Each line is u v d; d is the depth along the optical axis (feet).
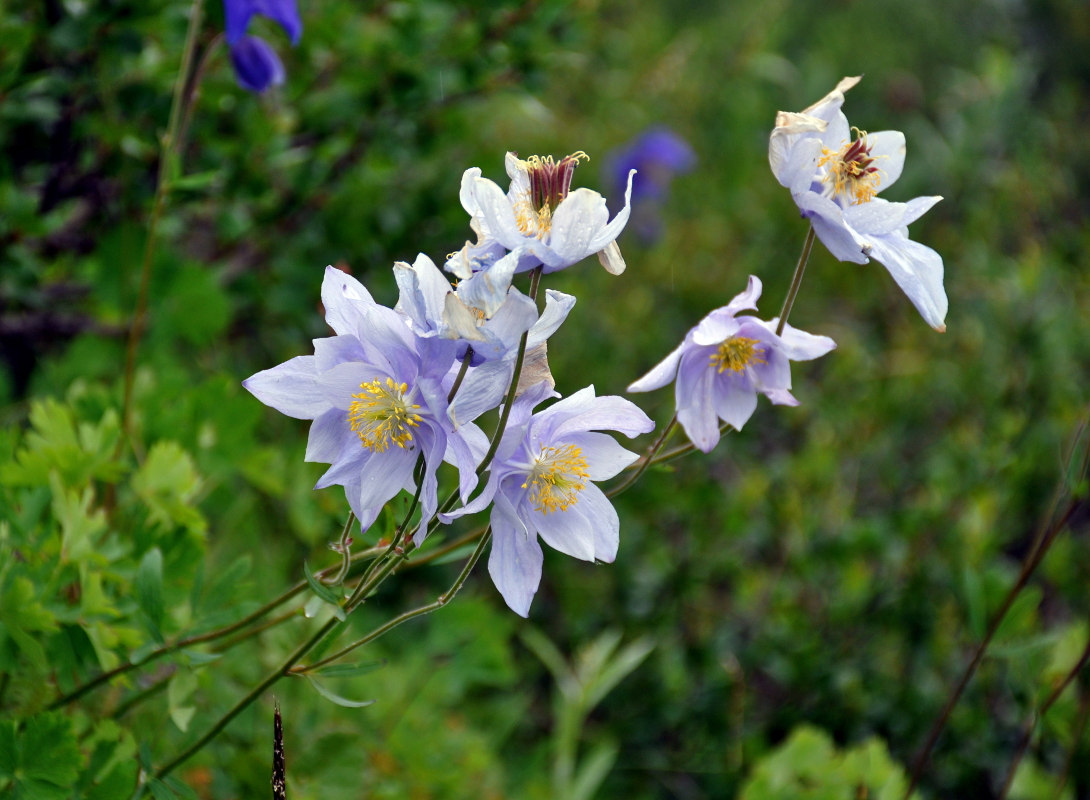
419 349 1.83
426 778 2.73
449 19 3.16
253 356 3.71
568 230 1.83
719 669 3.52
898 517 3.53
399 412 1.84
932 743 2.56
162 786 2.06
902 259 1.96
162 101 2.76
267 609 2.07
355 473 1.87
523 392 1.85
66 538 2.19
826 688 3.37
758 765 2.70
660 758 3.55
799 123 1.94
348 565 1.97
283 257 3.34
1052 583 3.41
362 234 3.43
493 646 2.96
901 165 2.02
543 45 3.22
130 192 2.89
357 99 3.08
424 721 2.83
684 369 1.97
